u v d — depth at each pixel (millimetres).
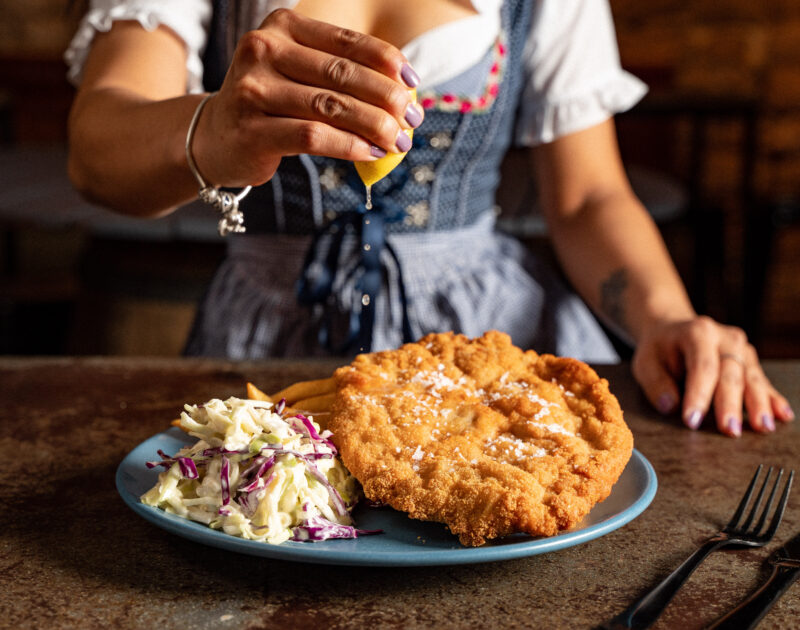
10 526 556
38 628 454
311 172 960
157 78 885
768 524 570
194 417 556
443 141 980
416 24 926
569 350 1114
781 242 3109
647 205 1571
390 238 1020
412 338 985
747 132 2301
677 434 722
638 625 446
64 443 680
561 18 1031
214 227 1381
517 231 1444
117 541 539
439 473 521
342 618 464
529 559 520
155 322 1504
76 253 2594
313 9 883
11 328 1874
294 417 552
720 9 3184
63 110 3240
